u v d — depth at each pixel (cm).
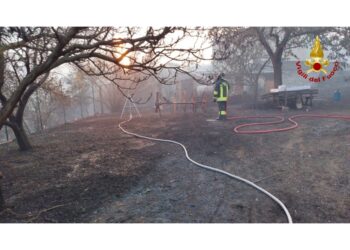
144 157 582
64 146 710
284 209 334
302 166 484
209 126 906
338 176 429
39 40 418
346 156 519
